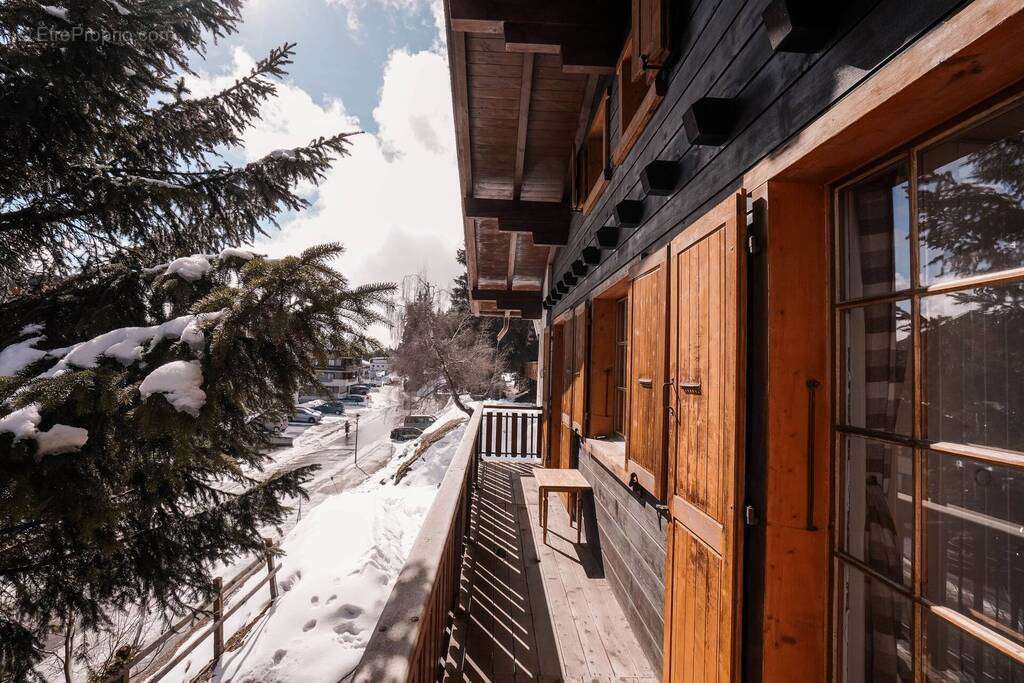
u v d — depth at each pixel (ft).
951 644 3.40
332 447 95.30
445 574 7.23
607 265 12.70
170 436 6.49
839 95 3.72
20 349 6.82
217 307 6.43
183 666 17.65
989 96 3.07
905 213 3.96
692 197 6.86
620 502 10.35
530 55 12.85
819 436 4.52
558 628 9.17
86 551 7.29
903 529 3.87
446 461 42.80
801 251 4.62
